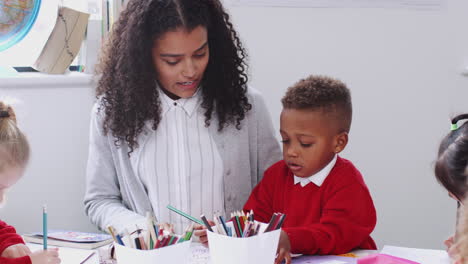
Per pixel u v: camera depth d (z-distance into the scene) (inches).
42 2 70.2
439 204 86.4
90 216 60.2
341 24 81.7
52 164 70.1
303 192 52.7
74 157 70.9
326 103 50.1
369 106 83.7
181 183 57.2
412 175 85.8
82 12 69.9
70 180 71.1
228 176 58.3
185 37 51.1
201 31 51.8
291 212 53.2
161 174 57.2
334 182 51.5
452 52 83.7
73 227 71.8
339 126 51.0
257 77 81.0
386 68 83.3
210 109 57.1
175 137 57.2
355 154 84.6
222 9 56.4
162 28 51.1
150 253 39.3
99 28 72.9
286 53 81.2
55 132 69.7
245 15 79.5
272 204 55.7
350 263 47.0
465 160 44.3
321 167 51.6
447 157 45.4
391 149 85.0
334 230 49.6
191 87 54.0
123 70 55.1
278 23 80.5
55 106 69.4
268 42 80.7
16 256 47.8
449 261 46.4
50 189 70.4
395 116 84.4
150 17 52.3
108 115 57.5
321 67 82.1
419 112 84.7
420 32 83.0
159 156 57.1
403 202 86.1
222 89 56.9
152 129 56.8
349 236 49.9
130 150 58.1
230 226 43.9
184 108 57.0
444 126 85.0
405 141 85.0
